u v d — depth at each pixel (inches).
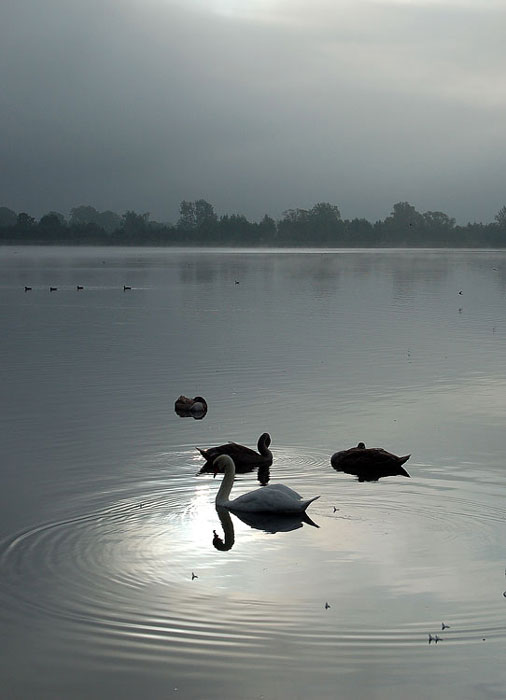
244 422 893.8
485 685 406.3
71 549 549.0
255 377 1141.7
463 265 5044.3
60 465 736.3
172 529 588.1
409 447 796.0
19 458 757.3
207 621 459.2
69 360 1288.1
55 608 470.6
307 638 443.8
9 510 620.1
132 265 5004.9
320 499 654.5
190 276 3745.1
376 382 1102.4
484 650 433.7
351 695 398.3
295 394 1031.0
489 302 2332.7
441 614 467.5
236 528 590.6
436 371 1184.2
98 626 453.4
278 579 509.4
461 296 2561.5
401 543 562.9
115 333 1626.5
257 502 617.0
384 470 725.3
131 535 575.2
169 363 1256.2
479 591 493.4
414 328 1695.4
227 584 502.0
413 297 2522.1
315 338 1536.7
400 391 1047.0
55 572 514.3
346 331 1644.9
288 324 1772.9
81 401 994.7
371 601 482.3
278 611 470.3
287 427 874.8
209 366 1227.9
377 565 529.0
